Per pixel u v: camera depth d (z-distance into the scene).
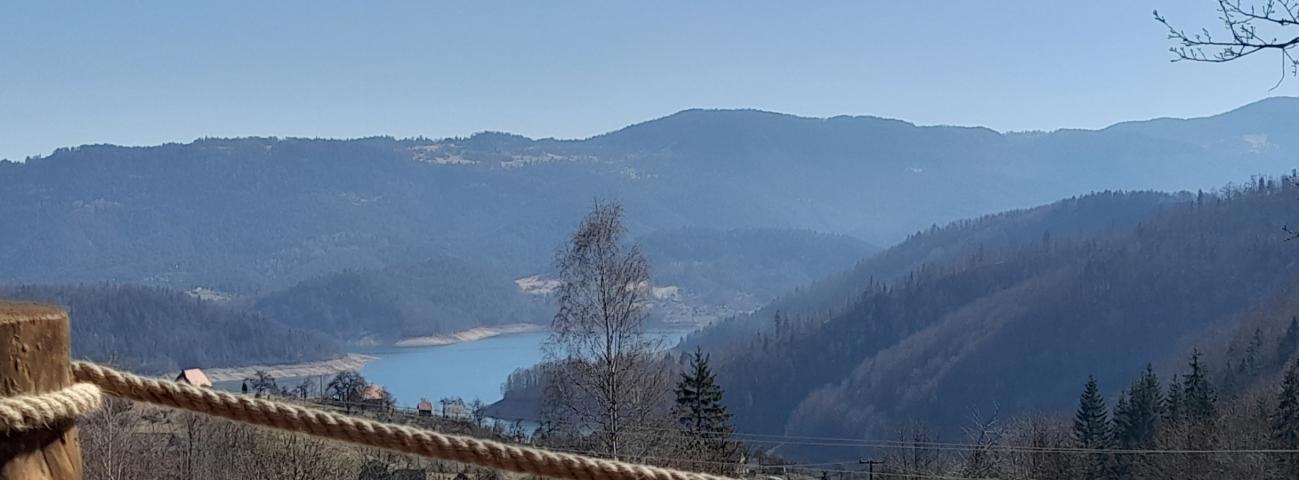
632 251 20.72
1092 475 38.50
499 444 1.77
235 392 1.84
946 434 79.81
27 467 1.40
